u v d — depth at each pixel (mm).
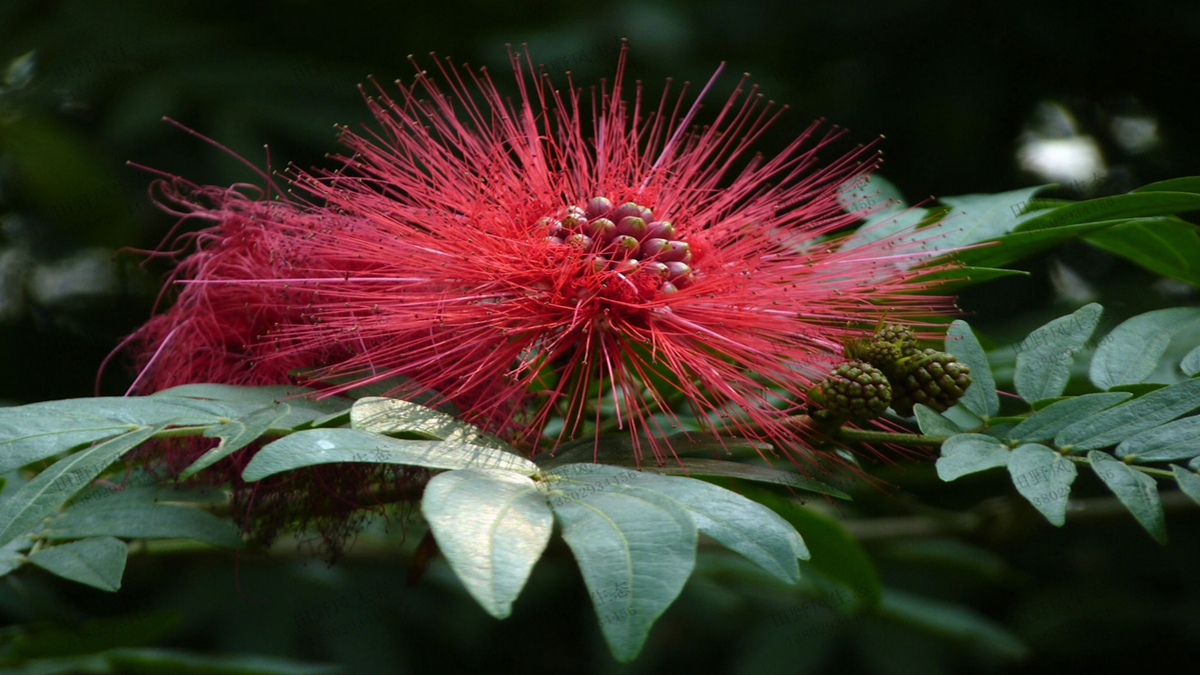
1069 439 270
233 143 369
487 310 281
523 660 408
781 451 283
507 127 294
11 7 377
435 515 243
